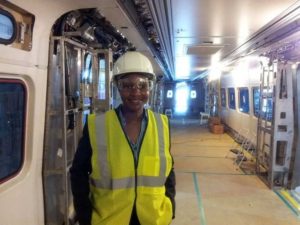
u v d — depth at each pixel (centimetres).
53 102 262
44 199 261
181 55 650
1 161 203
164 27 360
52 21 240
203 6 277
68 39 269
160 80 1489
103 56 389
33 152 239
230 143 976
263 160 605
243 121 942
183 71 1227
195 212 420
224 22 340
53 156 269
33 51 225
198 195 488
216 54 618
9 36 193
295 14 303
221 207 439
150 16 321
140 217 138
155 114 151
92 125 141
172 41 472
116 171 136
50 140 264
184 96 2134
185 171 634
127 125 144
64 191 279
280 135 505
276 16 310
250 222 391
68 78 284
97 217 140
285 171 513
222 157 768
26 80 224
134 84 140
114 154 137
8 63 193
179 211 423
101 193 139
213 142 995
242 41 459
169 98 2139
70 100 296
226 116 1253
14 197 215
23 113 225
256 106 779
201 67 990
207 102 1792
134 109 142
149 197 138
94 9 272
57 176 284
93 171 138
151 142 141
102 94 395
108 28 374
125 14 277
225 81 1238
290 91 494
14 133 217
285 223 389
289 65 488
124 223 137
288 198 476
